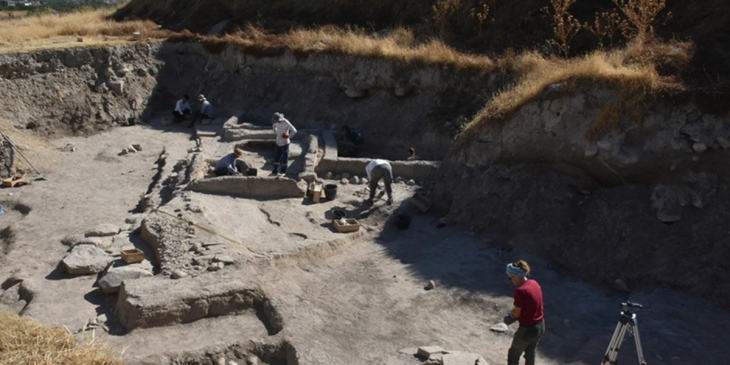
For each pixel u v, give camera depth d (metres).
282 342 9.05
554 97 13.01
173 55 24.58
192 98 23.61
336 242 12.45
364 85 20.23
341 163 16.53
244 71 23.20
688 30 17.14
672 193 11.66
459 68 18.83
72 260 11.20
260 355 8.94
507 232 12.89
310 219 13.51
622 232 11.77
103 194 15.48
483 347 9.27
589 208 12.45
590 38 19.30
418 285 11.14
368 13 25.50
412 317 10.09
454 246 12.76
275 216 13.52
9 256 12.09
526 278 7.86
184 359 8.55
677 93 12.02
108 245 12.04
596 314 10.23
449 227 13.71
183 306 9.48
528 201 13.01
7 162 16.75
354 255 12.44
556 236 12.26
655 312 10.03
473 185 14.09
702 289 10.44
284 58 22.42
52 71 21.56
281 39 23.09
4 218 14.36
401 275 11.52
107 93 22.06
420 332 9.65
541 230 12.45
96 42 23.58
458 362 8.37
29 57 21.20
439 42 20.67
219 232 12.02
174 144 19.47
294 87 21.95
